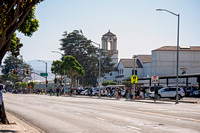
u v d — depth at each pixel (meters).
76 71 100.50
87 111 24.27
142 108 27.91
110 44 153.75
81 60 130.12
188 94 67.25
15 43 22.50
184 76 65.06
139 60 128.25
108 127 14.36
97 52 134.00
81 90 88.00
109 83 125.50
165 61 108.44
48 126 15.18
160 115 20.52
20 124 15.77
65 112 23.44
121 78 129.00
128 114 21.34
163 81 104.44
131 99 49.69
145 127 14.27
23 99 50.91
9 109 27.28
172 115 20.55
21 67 194.12
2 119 15.80
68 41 130.88
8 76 181.38
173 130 13.19
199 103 39.53
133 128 13.92
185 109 26.94
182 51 108.62
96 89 78.12
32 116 20.59
